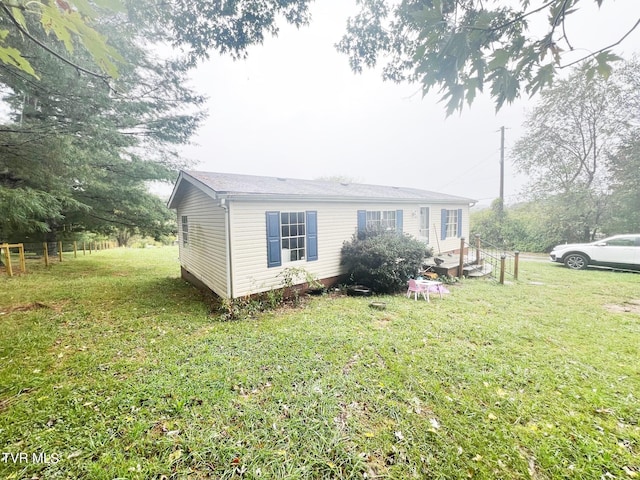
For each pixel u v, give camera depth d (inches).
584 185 533.6
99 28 179.3
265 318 202.7
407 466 80.7
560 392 112.0
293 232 262.8
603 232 514.9
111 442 86.7
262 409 102.1
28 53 184.7
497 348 150.4
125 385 115.0
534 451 84.8
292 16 160.2
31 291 268.8
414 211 383.2
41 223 326.3
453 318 197.9
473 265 370.6
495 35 60.3
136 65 306.2
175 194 314.3
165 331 176.1
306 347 150.6
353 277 294.2
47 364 132.8
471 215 721.6
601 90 478.9
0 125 239.6
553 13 56.5
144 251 690.8
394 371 127.0
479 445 87.3
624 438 89.1
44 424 93.9
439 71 64.6
